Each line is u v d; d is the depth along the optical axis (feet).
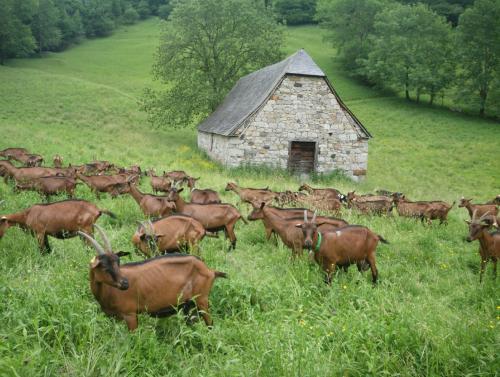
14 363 14.53
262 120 82.12
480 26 171.83
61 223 28.78
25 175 49.73
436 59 185.68
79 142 94.27
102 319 18.16
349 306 21.30
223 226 33.22
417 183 94.22
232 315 20.18
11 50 209.77
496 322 19.89
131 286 17.65
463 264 32.35
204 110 122.93
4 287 20.03
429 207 47.26
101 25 319.68
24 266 24.84
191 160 90.74
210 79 126.62
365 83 217.77
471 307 23.67
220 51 126.72
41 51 253.44
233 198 52.03
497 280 27.63
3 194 42.96
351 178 87.04
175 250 27.43
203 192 43.98
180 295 18.62
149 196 38.04
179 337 18.37
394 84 199.11
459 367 16.61
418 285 26.94
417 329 18.31
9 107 122.52
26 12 231.30
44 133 95.81
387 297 22.88
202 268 19.38
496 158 117.60
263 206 33.53
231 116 92.58
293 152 84.69
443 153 122.93
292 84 82.74
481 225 29.96
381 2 236.22
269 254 31.22
